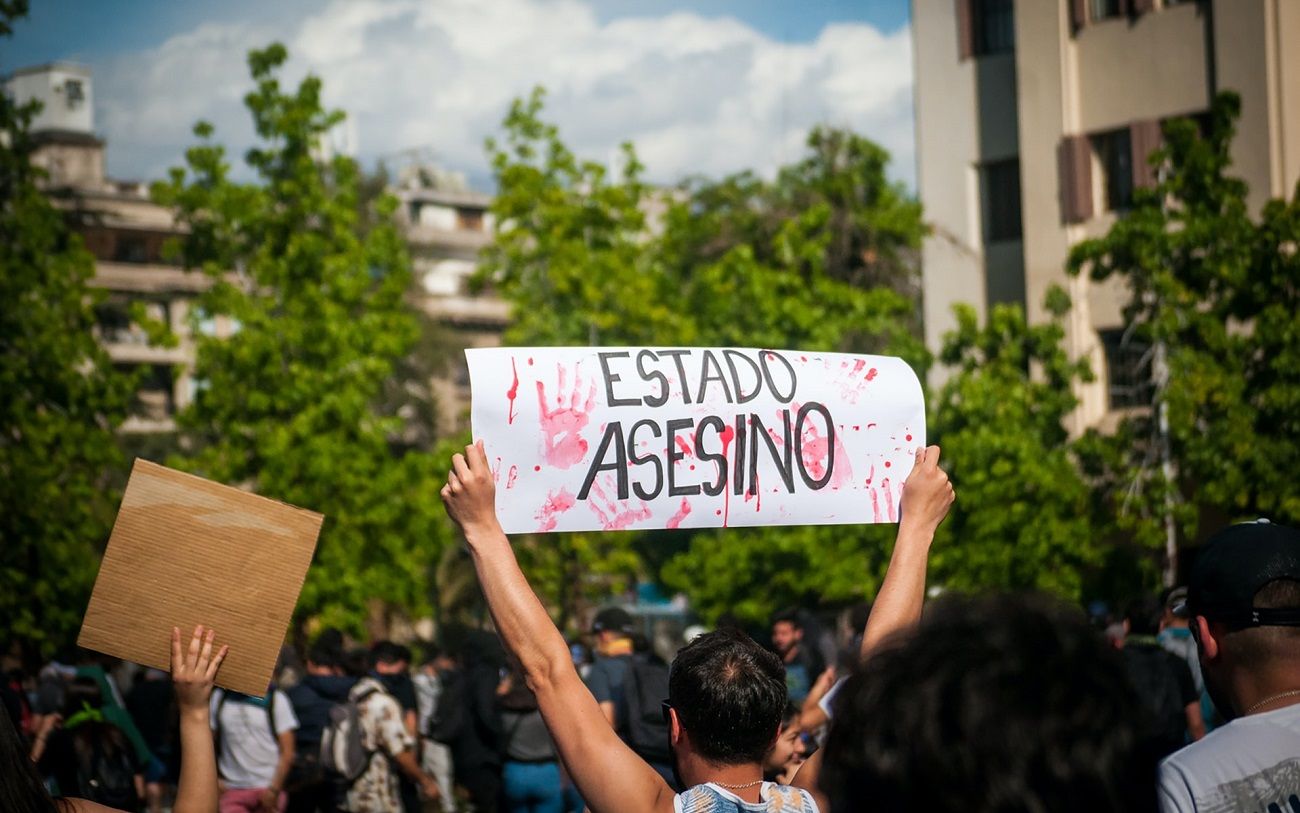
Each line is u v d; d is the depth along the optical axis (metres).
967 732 1.77
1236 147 25.00
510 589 3.35
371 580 25.62
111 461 22.94
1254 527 2.96
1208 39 25.62
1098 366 26.98
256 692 3.82
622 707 9.20
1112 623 20.14
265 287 27.34
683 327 29.53
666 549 35.03
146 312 25.64
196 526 3.81
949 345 23.97
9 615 21.05
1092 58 27.23
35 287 23.30
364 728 10.71
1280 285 20.42
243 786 10.26
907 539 4.00
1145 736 1.82
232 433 25.84
